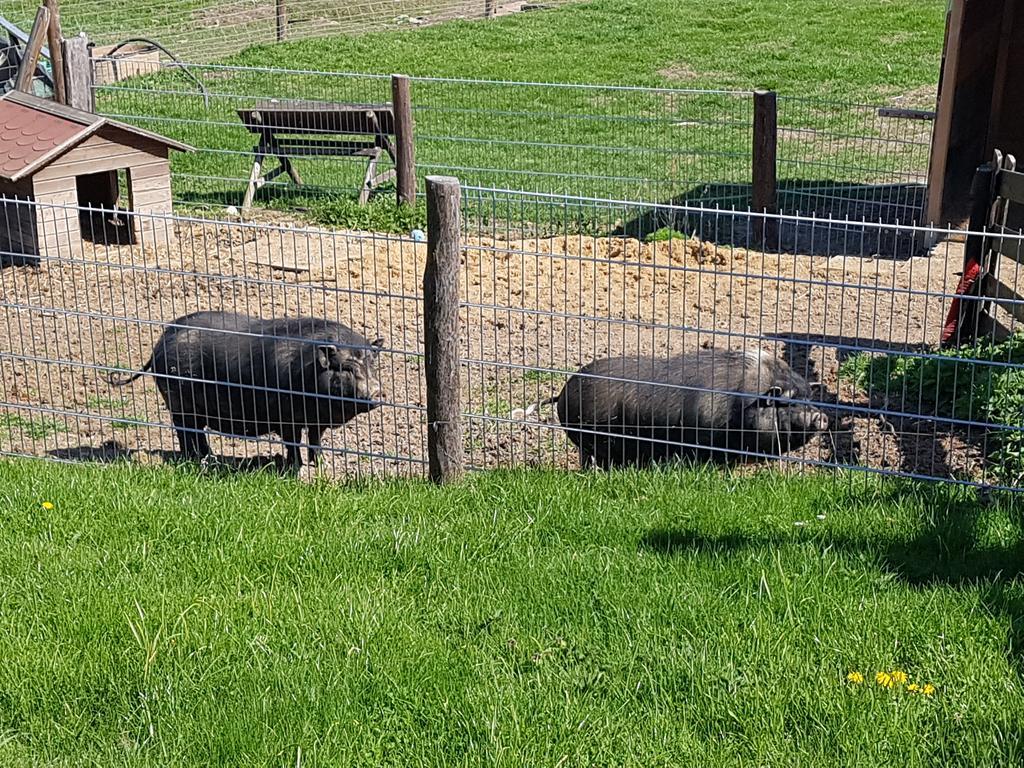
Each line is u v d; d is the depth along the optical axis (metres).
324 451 7.55
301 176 15.08
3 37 18.94
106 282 10.38
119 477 6.43
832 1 26.44
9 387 8.44
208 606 5.00
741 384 6.86
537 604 5.08
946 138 11.91
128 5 26.95
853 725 4.23
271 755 4.14
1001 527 5.70
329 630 4.84
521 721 4.28
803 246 12.07
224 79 20.72
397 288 10.33
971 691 4.41
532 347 9.06
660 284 10.39
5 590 5.18
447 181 6.05
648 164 15.59
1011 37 11.71
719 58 22.20
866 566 5.31
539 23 25.69
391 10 27.62
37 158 10.48
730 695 4.40
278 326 7.36
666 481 6.34
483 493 6.26
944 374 7.83
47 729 4.31
